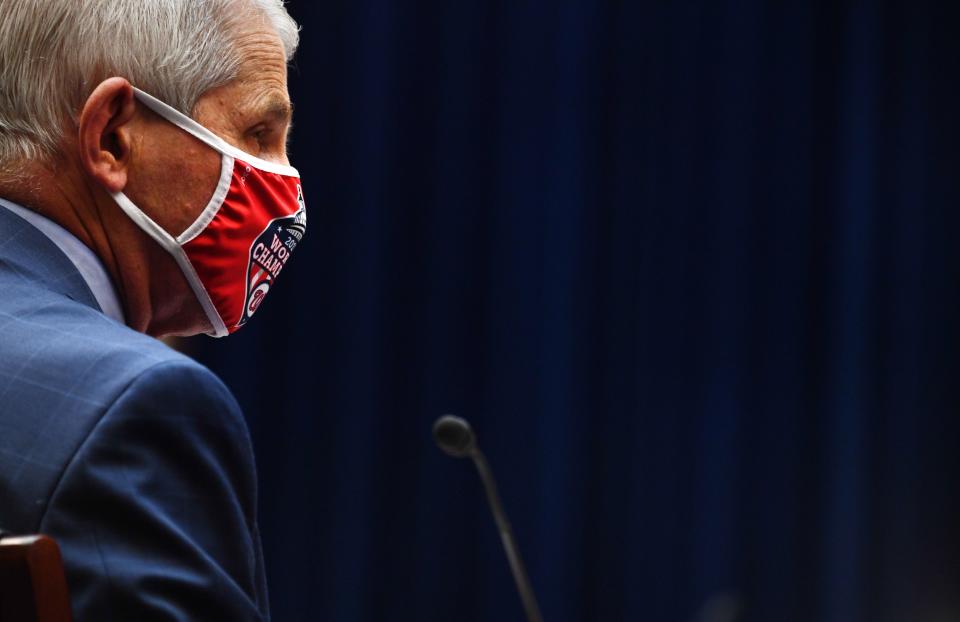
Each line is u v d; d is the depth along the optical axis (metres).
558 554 14.05
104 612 2.56
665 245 14.42
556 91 14.29
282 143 3.70
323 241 14.23
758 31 14.59
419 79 14.29
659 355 14.38
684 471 14.33
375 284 14.16
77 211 3.32
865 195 14.64
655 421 14.34
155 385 2.75
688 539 14.32
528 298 14.23
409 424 14.23
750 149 14.53
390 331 14.23
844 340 14.52
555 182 14.25
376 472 14.16
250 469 2.94
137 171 3.35
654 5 14.49
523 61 14.30
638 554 14.28
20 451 2.68
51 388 2.76
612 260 14.41
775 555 14.38
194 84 3.39
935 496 14.56
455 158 14.27
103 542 2.61
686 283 14.44
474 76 14.28
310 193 14.20
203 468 2.79
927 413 14.64
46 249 3.25
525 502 14.14
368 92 14.18
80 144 3.25
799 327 14.52
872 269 14.62
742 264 14.45
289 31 3.76
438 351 14.20
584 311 14.27
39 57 3.27
